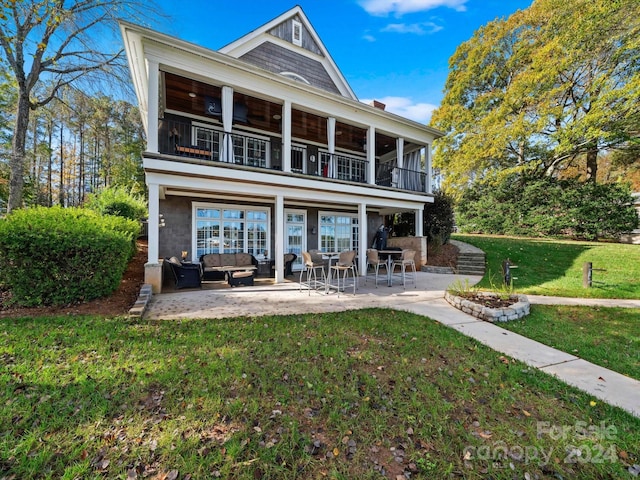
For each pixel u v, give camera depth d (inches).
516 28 604.1
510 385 113.8
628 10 431.2
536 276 342.6
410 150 502.3
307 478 69.1
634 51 453.4
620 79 477.7
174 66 264.5
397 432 85.3
